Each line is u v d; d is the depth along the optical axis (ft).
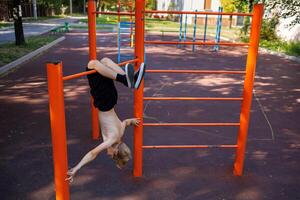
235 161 14.35
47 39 59.67
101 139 17.40
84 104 23.72
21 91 26.76
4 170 13.99
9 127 18.80
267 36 63.05
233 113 22.81
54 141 9.37
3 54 40.55
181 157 15.83
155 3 148.56
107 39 66.59
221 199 12.51
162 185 13.32
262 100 26.45
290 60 47.62
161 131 18.98
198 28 94.02
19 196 12.25
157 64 42.16
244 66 42.83
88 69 10.33
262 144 17.71
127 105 23.84
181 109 23.34
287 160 15.90
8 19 103.50
